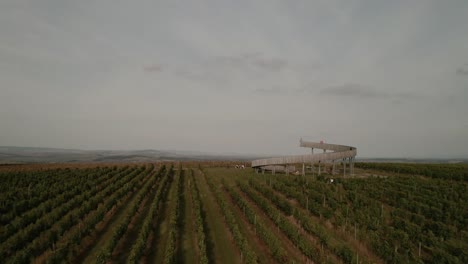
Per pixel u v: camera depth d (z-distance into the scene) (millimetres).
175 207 32531
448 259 19594
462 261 20578
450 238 25484
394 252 20672
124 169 66750
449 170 54344
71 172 57812
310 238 26203
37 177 50281
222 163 89000
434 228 26703
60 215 30359
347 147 61719
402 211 30531
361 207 32875
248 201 40062
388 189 40688
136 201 34750
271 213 31469
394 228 27578
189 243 25656
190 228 29469
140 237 23703
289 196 39719
